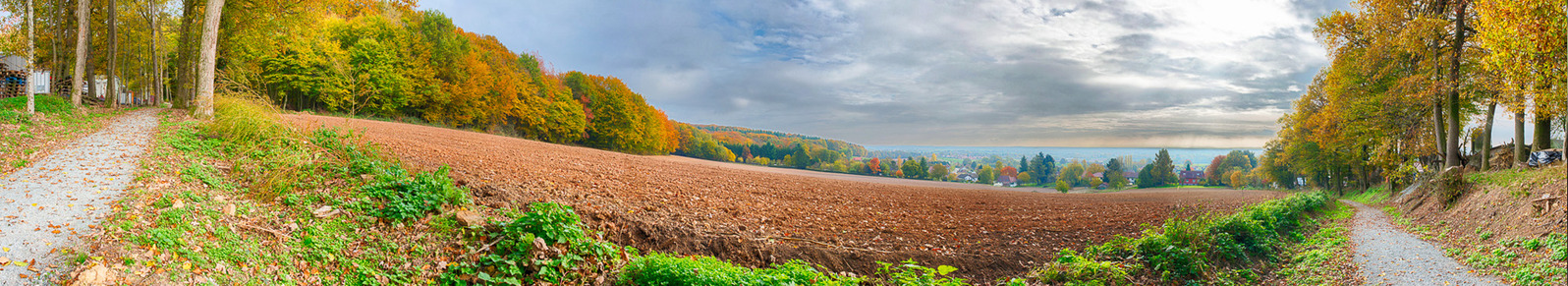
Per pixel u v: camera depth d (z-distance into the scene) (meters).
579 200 10.61
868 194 20.14
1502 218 12.72
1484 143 22.23
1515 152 20.75
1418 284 9.79
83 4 17.06
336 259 6.80
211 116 14.70
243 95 13.89
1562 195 11.25
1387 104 26.77
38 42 22.75
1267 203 18.75
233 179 9.03
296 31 23.72
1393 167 30.11
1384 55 24.22
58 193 7.33
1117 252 10.86
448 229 7.81
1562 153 17.41
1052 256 10.52
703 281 6.86
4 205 6.66
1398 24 22.77
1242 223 12.66
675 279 6.99
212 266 5.84
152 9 23.23
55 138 11.53
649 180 16.05
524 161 15.99
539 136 56.22
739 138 117.56
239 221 7.09
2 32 21.56
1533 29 13.66
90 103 20.17
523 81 55.97
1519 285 9.23
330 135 11.73
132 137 11.70
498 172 12.60
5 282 4.79
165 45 28.58
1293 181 54.44
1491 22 15.22
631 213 10.22
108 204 6.96
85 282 4.93
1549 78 14.58
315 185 8.76
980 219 14.98
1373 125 30.17
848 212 14.38
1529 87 15.73
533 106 53.97
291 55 35.53
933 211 16.20
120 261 5.42
